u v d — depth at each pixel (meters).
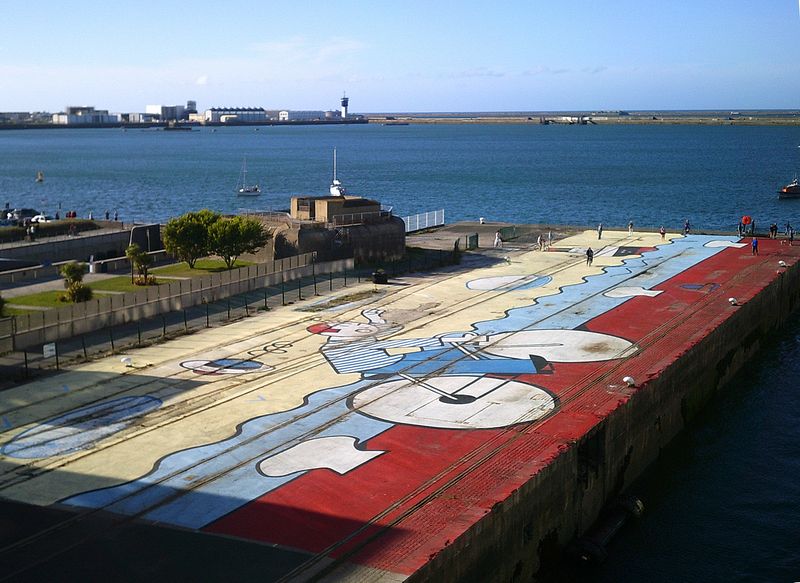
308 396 50.38
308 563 31.61
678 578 39.22
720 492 47.84
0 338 57.47
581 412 46.84
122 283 82.50
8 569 31.33
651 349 58.88
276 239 90.44
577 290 79.38
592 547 40.84
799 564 40.19
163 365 56.38
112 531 34.25
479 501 36.28
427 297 77.12
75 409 48.16
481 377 53.50
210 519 35.19
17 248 92.50
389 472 39.56
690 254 98.62
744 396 63.88
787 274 86.56
